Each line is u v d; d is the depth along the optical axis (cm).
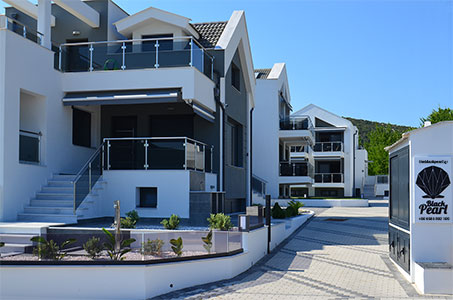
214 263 912
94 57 1538
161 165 1426
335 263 1098
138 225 1323
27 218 1262
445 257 854
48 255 816
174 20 1700
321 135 4947
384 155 6338
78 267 802
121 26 1738
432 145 858
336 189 4866
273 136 3288
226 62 1723
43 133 1417
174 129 1745
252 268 1042
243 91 2084
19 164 1286
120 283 797
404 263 941
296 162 3491
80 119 1659
